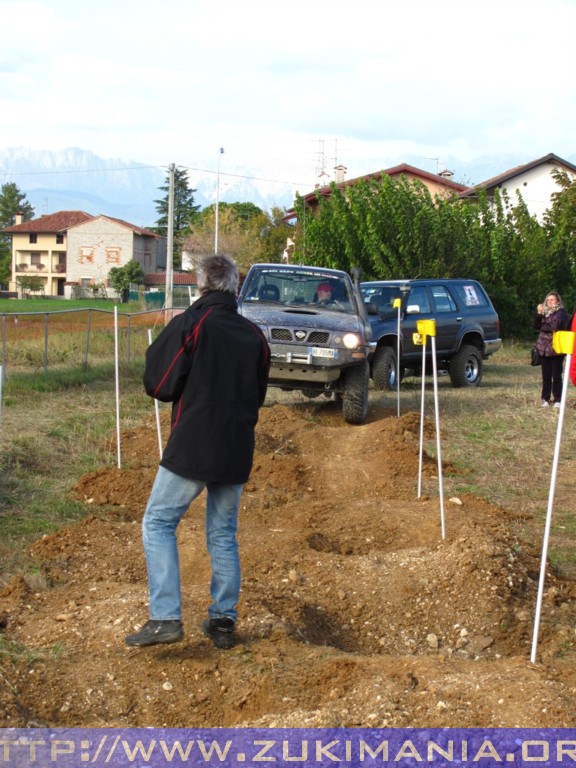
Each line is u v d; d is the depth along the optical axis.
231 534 4.77
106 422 11.33
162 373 4.60
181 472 4.53
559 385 14.44
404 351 16.88
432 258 27.41
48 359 18.27
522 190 49.94
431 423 12.27
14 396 13.32
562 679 4.32
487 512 7.68
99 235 99.44
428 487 8.64
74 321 29.69
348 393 12.43
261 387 4.88
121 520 7.50
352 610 5.59
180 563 6.19
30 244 102.88
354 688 4.21
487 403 14.91
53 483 8.34
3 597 5.45
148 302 54.06
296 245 31.67
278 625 5.04
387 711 4.00
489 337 18.58
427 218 27.39
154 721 4.24
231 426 4.57
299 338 12.19
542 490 8.85
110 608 5.08
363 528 7.02
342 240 27.73
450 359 17.88
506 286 29.25
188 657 4.61
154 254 107.25
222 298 4.74
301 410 13.45
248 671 4.45
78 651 4.67
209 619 4.74
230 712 4.30
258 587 5.62
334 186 28.17
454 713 3.96
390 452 9.57
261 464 9.12
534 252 29.50
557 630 5.23
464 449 10.73
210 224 84.75
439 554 6.07
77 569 6.15
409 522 7.04
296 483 8.68
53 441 10.05
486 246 29.11
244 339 4.70
